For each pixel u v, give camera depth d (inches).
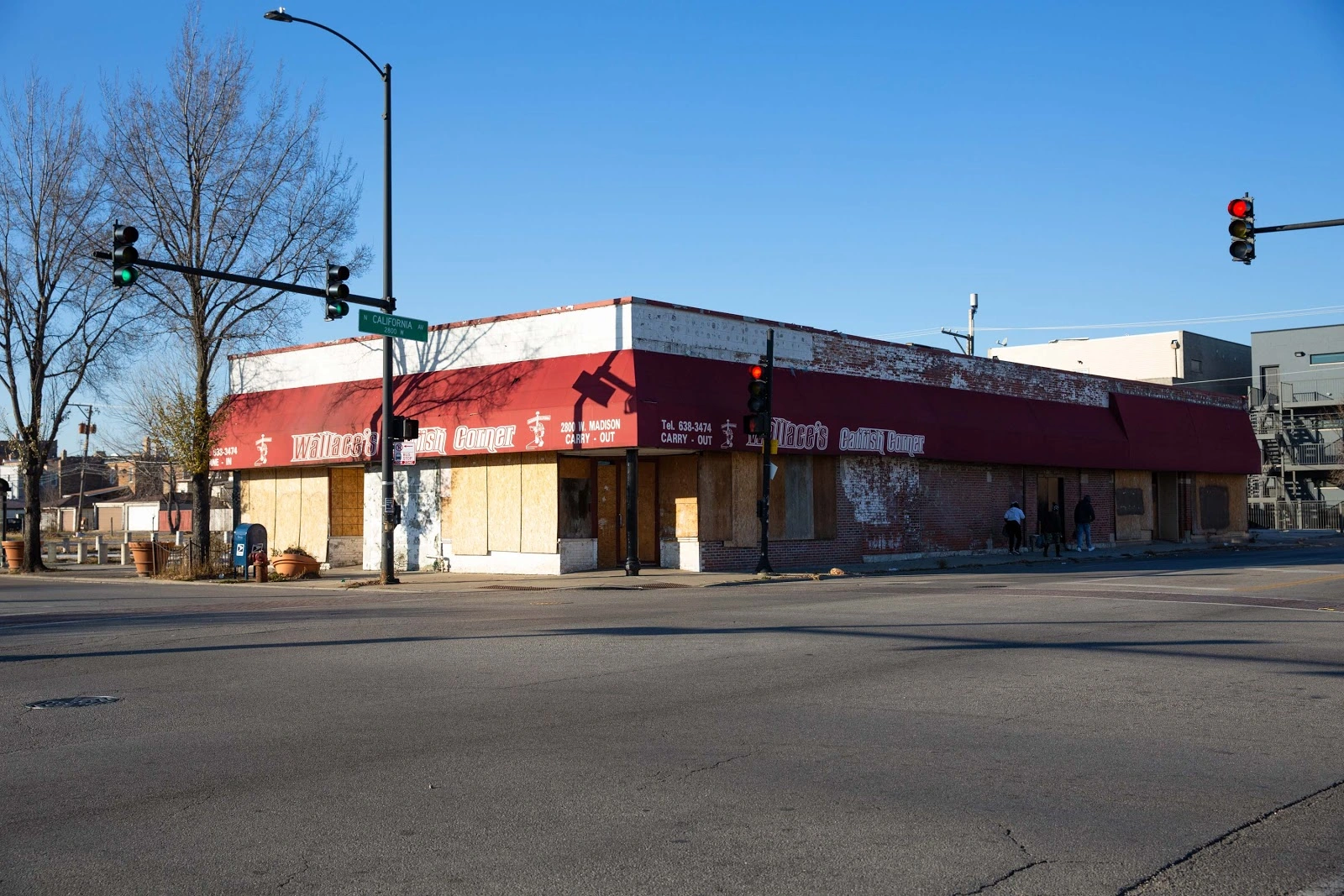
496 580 1033.5
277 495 1353.3
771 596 828.0
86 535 2551.7
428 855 223.5
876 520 1242.6
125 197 1211.2
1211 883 205.5
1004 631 584.4
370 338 1242.6
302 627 637.3
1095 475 1572.3
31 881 210.7
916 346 1300.4
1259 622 625.6
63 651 548.1
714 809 253.8
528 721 353.1
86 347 1369.3
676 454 1112.2
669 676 439.8
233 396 1362.0
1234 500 1860.2
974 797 262.8
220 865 218.7
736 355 1109.7
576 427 1015.0
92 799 269.3
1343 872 211.0
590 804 258.2
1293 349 2844.5
